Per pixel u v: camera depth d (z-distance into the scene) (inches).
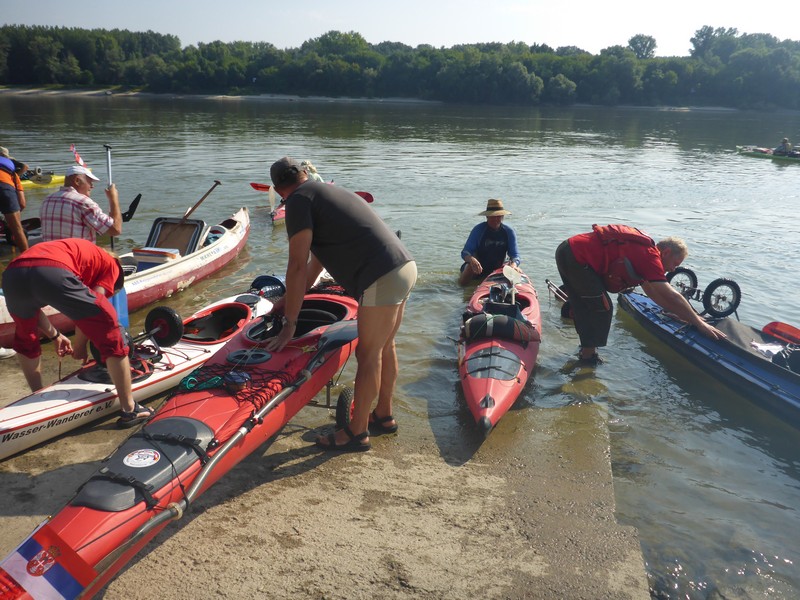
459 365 234.5
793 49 4633.4
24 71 4126.5
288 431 196.4
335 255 157.9
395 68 3720.5
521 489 171.8
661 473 186.1
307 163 180.2
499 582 136.1
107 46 4507.9
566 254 244.1
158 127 1321.4
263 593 129.0
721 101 3496.6
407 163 849.5
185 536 145.2
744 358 242.1
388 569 137.8
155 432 147.0
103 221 233.0
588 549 148.5
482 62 3390.7
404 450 189.3
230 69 3944.4
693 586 141.1
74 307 165.9
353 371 241.9
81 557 111.7
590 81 3476.9
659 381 247.6
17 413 174.9
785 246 447.5
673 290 235.0
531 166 861.2
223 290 342.3
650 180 759.7
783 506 173.2
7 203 330.6
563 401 226.4
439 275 374.0
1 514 148.7
